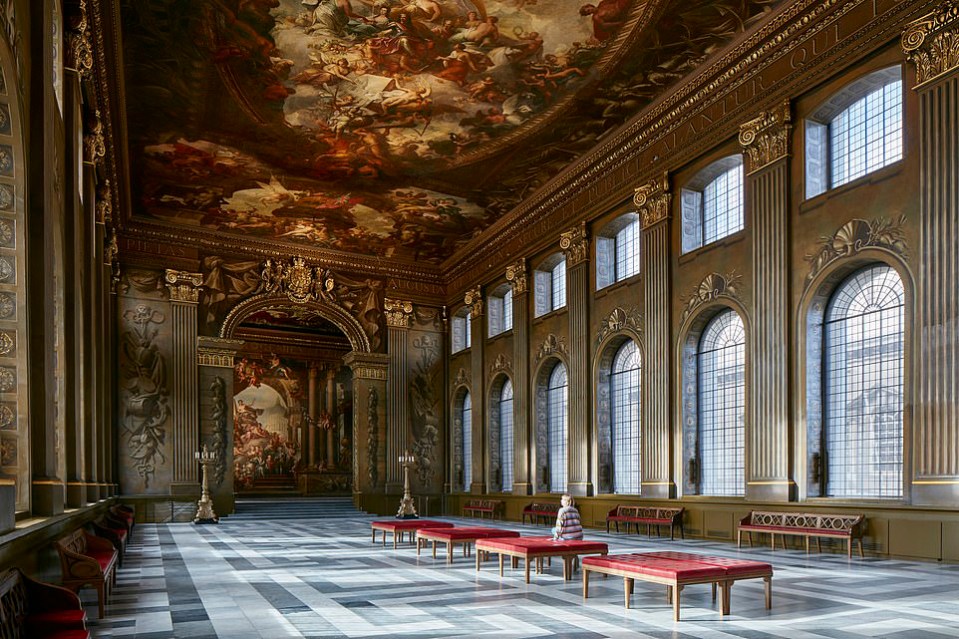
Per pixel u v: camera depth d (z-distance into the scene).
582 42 16.80
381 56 17.27
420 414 31.06
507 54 17.25
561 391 24.53
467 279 30.58
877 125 14.45
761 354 15.97
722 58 17.11
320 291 29.81
